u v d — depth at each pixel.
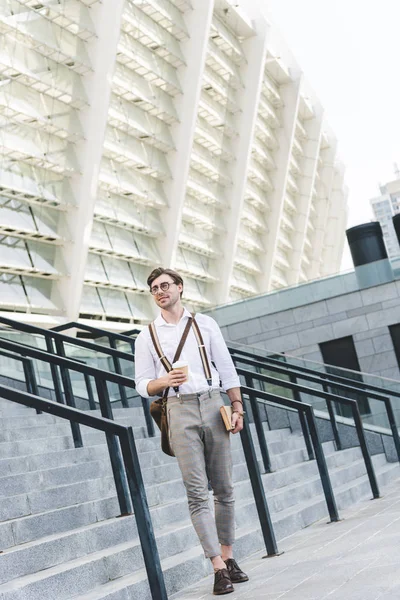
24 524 5.22
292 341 22.94
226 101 41.75
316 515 7.95
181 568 5.34
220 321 23.69
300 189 58.56
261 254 52.00
